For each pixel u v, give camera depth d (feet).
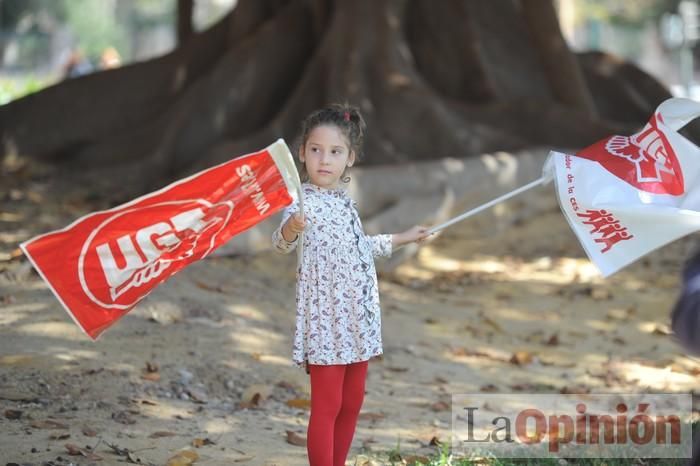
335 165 23.29
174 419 28.68
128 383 30.76
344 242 23.09
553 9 67.41
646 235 22.67
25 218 49.44
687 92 177.78
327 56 61.98
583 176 23.47
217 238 22.54
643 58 290.15
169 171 60.13
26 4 253.65
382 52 62.34
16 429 26.45
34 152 63.41
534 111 64.34
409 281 49.19
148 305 37.09
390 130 60.64
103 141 63.36
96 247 21.65
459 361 38.50
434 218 53.88
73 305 21.59
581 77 67.77
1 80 148.87
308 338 22.98
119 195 56.54
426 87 62.75
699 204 22.62
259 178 22.27
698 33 208.64
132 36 296.71
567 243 56.65
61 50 254.88
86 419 27.76
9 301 35.83
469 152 60.95
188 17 75.92
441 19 68.28
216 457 25.85
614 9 274.98
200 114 61.36
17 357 31.35
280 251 23.53
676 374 37.99
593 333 43.11
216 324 37.11
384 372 36.09
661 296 48.19
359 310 22.98
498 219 57.67
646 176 23.25
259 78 63.41
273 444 27.37
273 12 67.72
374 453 27.25
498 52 69.51
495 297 47.52
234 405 30.78
